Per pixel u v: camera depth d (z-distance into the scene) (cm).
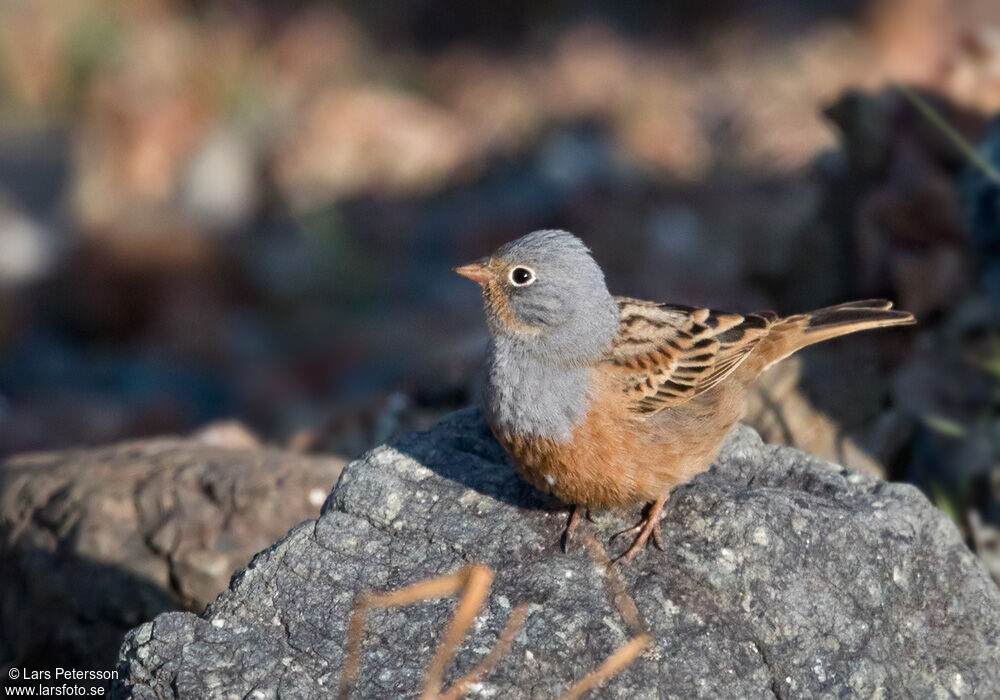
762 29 2878
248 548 972
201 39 2898
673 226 1916
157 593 958
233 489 1004
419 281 2144
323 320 2048
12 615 987
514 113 2633
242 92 2714
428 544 759
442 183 2430
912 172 1241
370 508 783
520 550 754
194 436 1379
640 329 802
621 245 1927
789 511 766
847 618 725
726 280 1675
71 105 2723
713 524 759
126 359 1992
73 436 1741
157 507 998
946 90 1313
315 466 1040
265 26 3012
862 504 792
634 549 751
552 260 767
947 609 755
